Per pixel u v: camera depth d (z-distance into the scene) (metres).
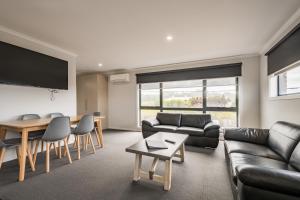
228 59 4.17
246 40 3.04
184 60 4.45
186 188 1.86
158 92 5.21
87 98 5.88
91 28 2.54
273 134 2.14
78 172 2.27
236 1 1.86
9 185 1.92
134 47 3.40
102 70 5.77
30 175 2.17
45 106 3.32
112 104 6.01
